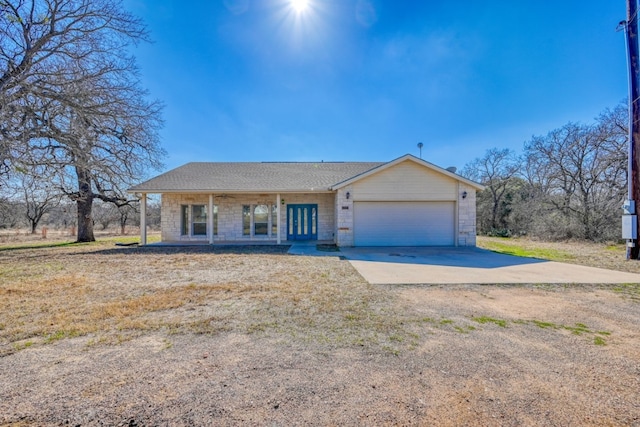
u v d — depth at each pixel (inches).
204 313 167.5
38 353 118.1
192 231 603.2
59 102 445.1
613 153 595.2
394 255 408.2
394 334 138.7
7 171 449.4
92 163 497.7
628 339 133.0
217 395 90.0
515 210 816.9
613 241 556.7
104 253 436.8
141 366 107.7
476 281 249.9
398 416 80.2
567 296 206.1
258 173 638.5
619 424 77.0
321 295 205.8
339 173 645.9
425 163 503.2
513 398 88.4
